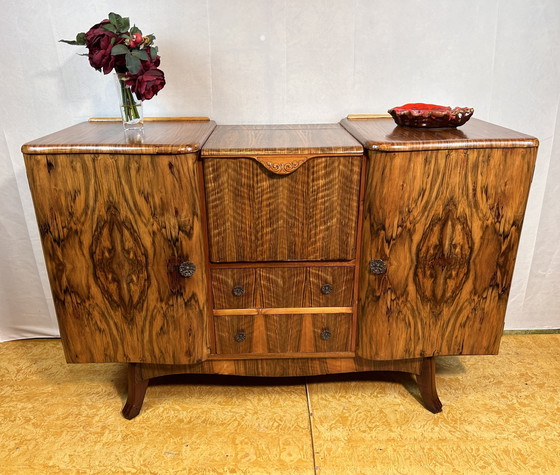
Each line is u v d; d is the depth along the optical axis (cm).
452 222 117
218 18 148
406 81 156
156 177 111
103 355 131
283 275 126
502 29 150
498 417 139
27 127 159
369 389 153
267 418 140
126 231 116
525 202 116
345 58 153
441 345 131
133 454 127
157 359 131
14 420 140
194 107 159
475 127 131
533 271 179
